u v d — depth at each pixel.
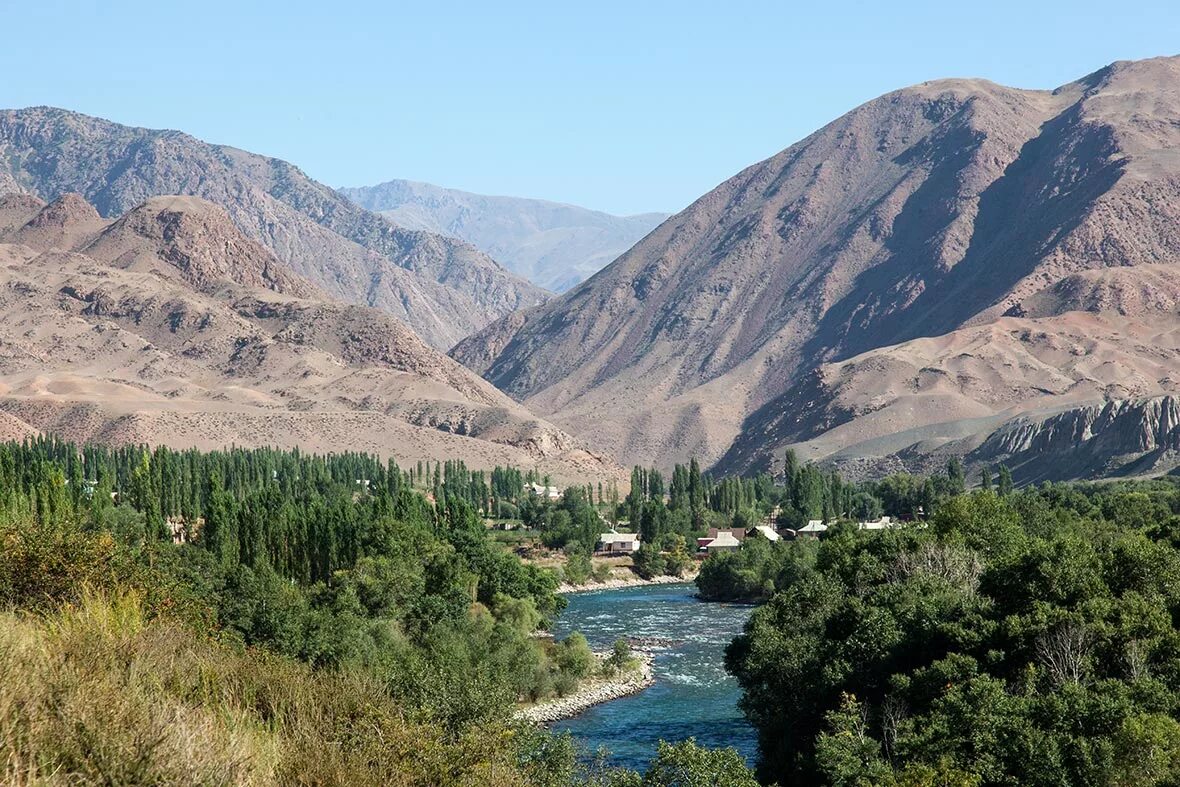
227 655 26.25
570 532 184.62
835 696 56.12
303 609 67.44
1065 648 48.72
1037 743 40.00
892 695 50.56
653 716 78.12
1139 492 161.88
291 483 195.50
